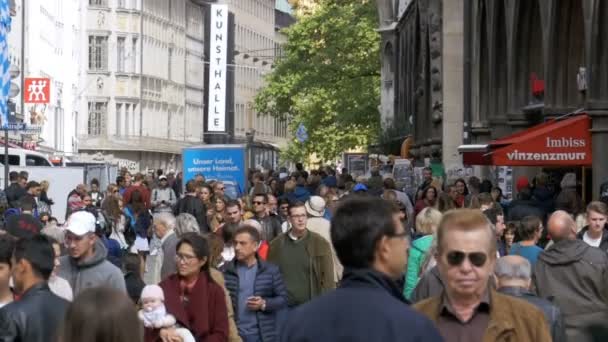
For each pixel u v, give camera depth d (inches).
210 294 562.3
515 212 838.5
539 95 1449.3
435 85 2117.4
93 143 4419.3
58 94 3462.1
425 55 2373.3
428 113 2393.0
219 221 1135.6
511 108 1514.5
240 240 646.5
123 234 1221.1
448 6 2079.2
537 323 358.0
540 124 1366.9
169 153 4955.7
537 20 1482.5
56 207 1828.2
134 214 1280.8
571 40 1315.2
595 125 1177.4
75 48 3892.7
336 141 3395.7
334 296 299.6
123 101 4493.1
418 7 2514.8
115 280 556.7
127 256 607.2
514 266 435.5
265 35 6820.9
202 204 1266.0
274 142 7012.8
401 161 2116.1
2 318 410.6
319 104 3393.2
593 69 1168.2
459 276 355.9
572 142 1197.7
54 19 3412.9
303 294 719.7
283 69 3489.2
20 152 2050.9
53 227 666.8
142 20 4594.0
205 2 5526.6
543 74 1425.9
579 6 1298.0
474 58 1779.0
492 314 358.0
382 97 3201.3
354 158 2972.4
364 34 3366.1
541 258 586.2
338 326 295.0
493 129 1668.3
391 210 312.8
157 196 1817.2
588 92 1173.7
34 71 3046.3
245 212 1011.9
